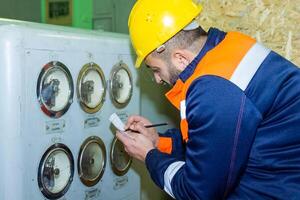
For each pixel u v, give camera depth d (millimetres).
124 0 1525
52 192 870
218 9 1464
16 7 1506
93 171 1008
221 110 751
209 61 819
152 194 1446
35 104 808
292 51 1342
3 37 753
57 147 873
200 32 899
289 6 1335
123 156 1125
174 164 896
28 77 786
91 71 969
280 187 829
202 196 789
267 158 825
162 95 1500
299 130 824
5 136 767
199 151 780
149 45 896
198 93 776
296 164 831
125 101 1111
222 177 772
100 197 1035
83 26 1314
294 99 829
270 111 821
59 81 875
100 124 1017
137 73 1166
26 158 791
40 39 810
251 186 854
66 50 882
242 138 758
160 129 1512
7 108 760
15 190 777
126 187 1147
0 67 759
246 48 833
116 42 1057
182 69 890
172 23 872
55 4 1333
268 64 827
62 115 883
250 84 790
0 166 781
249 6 1406
